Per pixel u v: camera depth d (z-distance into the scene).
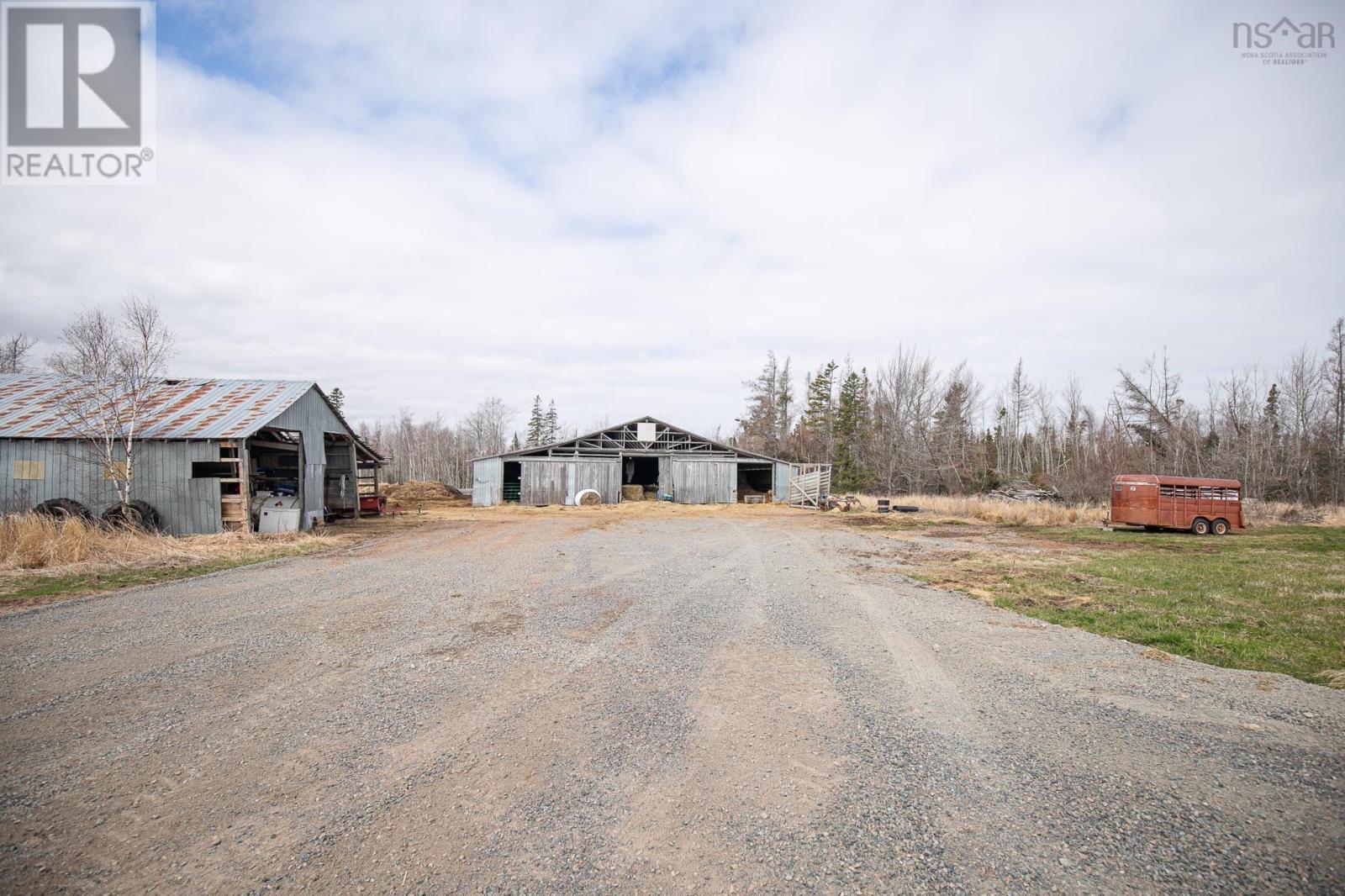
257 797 3.34
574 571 10.80
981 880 2.68
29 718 4.33
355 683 5.09
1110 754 3.93
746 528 20.11
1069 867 2.77
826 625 7.20
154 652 5.82
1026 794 3.43
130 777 3.54
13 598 7.98
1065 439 49.62
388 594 8.58
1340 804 3.30
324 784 3.48
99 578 9.36
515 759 3.80
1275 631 6.73
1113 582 9.76
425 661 5.67
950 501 30.53
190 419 15.25
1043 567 11.50
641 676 5.35
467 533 17.34
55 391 16.64
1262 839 2.98
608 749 3.96
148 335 14.05
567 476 31.42
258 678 5.16
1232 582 9.53
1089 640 6.55
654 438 33.09
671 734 4.20
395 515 23.94
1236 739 4.14
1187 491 18.42
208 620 7.02
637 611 7.76
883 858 2.85
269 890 2.59
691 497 32.94
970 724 4.41
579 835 3.02
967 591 9.22
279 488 18.88
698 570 11.10
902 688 5.12
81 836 2.96
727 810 3.26
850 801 3.36
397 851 2.87
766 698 4.89
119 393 15.69
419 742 4.02
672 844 2.96
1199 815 3.20
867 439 49.44
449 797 3.36
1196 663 5.78
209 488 14.52
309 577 9.88
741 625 7.16
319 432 19.16
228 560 11.29
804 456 52.19
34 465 14.14
